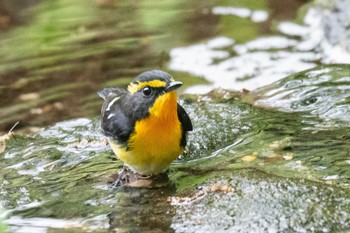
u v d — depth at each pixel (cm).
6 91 1496
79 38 1789
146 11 1948
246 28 1764
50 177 1046
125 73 1548
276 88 1302
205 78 1495
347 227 806
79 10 2002
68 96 1442
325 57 1552
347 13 1636
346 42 1561
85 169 1062
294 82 1309
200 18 1864
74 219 909
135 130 938
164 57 1630
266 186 899
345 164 971
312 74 1328
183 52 1650
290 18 1784
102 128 996
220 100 1284
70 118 1323
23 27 1895
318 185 892
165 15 1909
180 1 2009
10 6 2042
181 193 932
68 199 967
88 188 996
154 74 928
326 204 847
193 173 998
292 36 1681
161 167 982
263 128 1132
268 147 1056
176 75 1523
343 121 1134
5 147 1175
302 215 831
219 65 1559
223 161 1025
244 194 888
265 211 847
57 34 1828
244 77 1482
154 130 933
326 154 1011
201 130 1137
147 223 875
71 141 1172
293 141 1070
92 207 938
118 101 984
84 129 1218
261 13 1850
